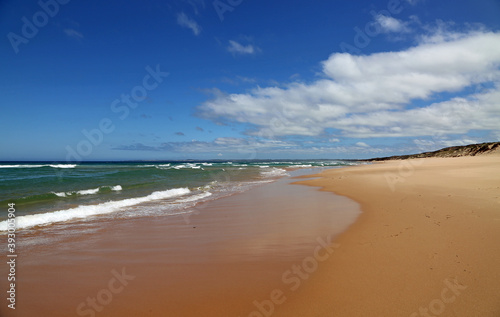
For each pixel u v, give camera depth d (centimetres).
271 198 1393
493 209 813
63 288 449
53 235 764
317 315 346
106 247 656
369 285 413
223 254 588
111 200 1371
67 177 2614
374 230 689
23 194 1486
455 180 1605
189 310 374
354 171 3147
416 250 532
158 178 2714
